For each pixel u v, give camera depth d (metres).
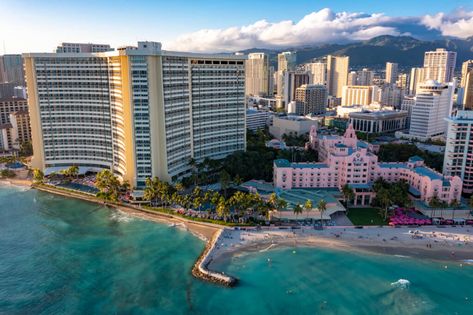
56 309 159.88
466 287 172.88
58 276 182.38
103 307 160.88
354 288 172.50
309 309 160.00
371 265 188.38
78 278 180.50
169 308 160.12
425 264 189.12
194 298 166.25
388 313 157.88
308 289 172.00
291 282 176.38
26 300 165.50
